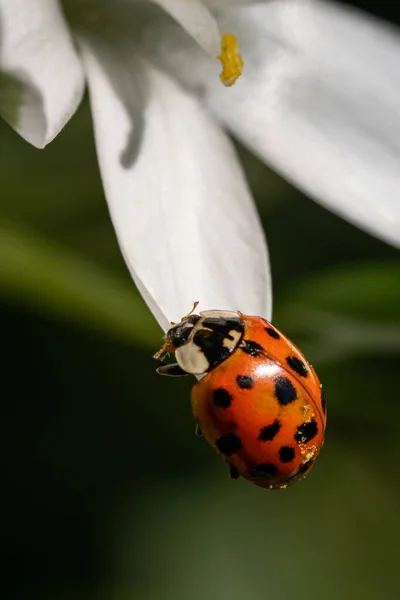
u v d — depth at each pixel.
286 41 0.10
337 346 0.11
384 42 0.10
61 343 0.11
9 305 0.11
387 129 0.10
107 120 0.10
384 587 0.12
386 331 0.11
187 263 0.09
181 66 0.10
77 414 0.11
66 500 0.11
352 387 0.11
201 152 0.10
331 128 0.10
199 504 0.12
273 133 0.10
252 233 0.10
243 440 0.09
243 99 0.10
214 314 0.09
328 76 0.10
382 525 0.12
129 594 0.11
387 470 0.12
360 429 0.12
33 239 0.11
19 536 0.11
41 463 0.11
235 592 0.11
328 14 0.10
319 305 0.11
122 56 0.10
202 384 0.09
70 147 0.11
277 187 0.11
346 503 0.12
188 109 0.10
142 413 0.11
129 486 0.11
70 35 0.10
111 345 0.11
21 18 0.09
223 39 0.10
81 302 0.11
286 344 0.09
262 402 0.09
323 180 0.10
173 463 0.11
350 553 0.12
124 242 0.09
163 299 0.09
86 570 0.11
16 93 0.09
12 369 0.11
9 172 0.11
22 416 0.11
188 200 0.10
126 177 0.10
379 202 0.10
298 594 0.11
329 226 0.11
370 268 0.11
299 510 0.12
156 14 0.10
